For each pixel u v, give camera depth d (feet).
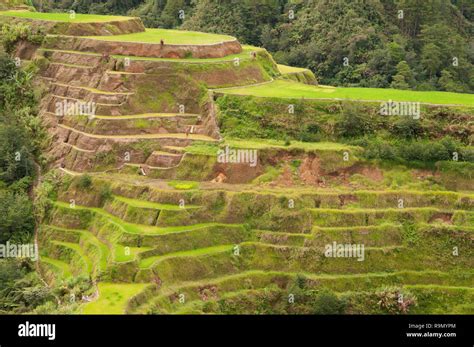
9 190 305.94
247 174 280.92
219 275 251.19
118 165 294.46
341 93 320.50
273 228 263.90
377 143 288.92
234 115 300.20
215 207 268.62
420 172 282.77
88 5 562.66
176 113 309.01
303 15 512.22
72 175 295.69
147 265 243.81
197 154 284.61
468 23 550.36
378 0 514.27
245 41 504.02
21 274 270.46
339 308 242.78
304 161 282.56
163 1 548.72
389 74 468.34
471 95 326.44
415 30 512.22
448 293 252.21
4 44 358.84
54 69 340.39
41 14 387.96
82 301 233.76
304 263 255.70
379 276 253.85
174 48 326.85
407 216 267.80
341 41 485.97
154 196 273.33
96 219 278.05
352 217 264.93
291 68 394.52
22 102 341.00
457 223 267.39
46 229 286.46
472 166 280.92
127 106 309.01
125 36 357.00
